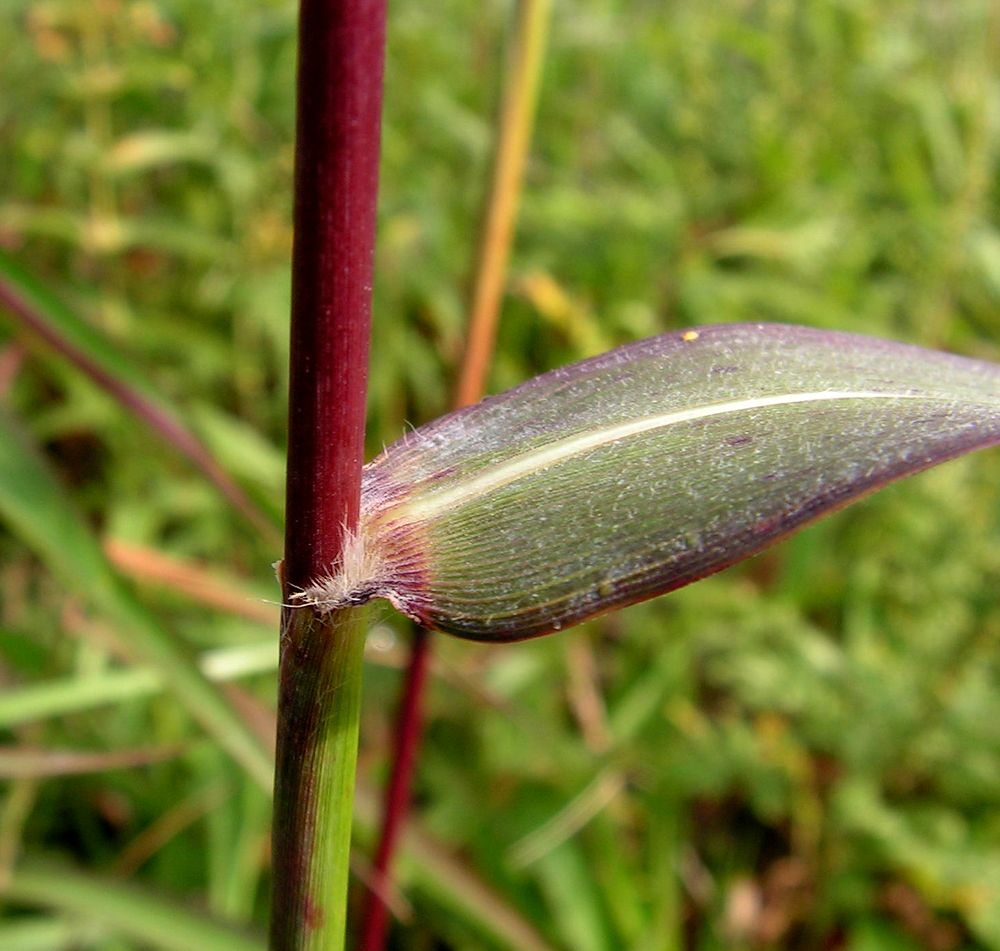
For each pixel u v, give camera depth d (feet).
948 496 0.57
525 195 0.72
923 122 0.80
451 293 0.66
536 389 0.17
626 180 0.78
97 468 0.67
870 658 0.55
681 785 0.52
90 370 0.31
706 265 0.73
